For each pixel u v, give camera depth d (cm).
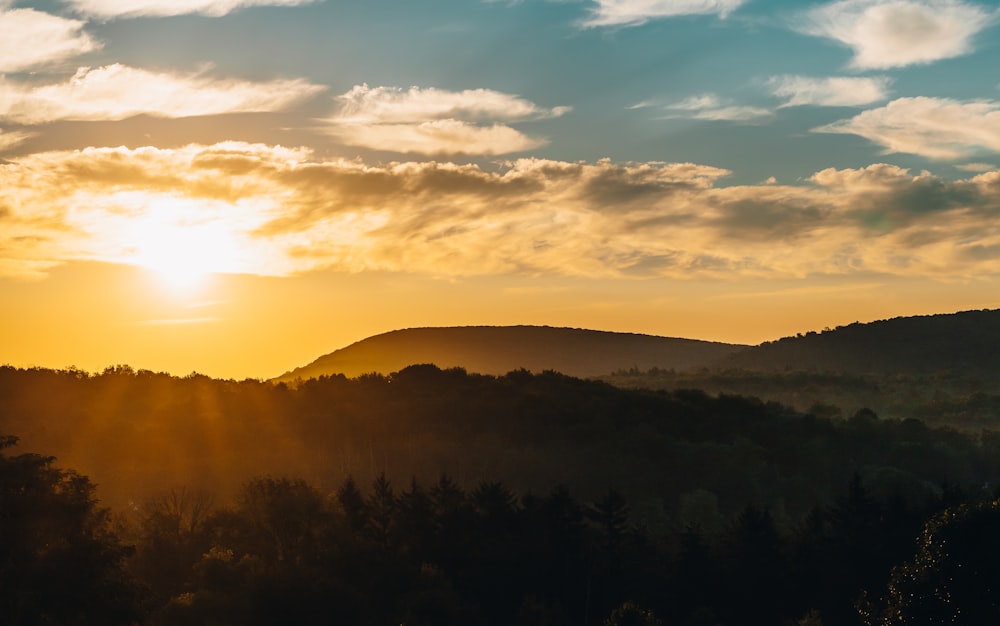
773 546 10256
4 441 5381
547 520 10912
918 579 3966
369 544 8856
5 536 4916
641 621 7531
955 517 3953
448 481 12694
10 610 4775
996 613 3784
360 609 7144
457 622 8281
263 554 9306
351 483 12112
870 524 11000
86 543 5122
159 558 9456
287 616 6856
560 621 9412
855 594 9744
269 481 10231
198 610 6719
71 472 5516
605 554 10669
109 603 5138
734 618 9794
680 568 10194
